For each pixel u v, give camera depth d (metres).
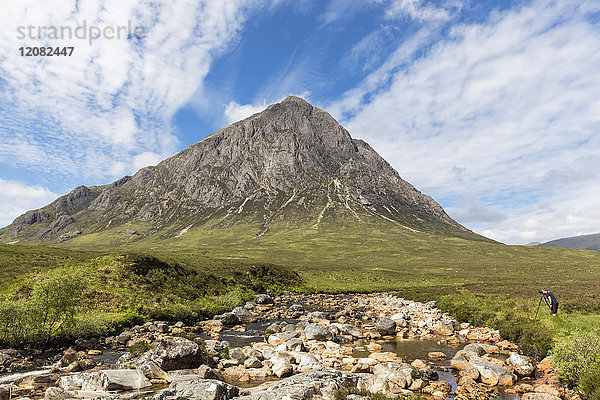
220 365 23.80
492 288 59.62
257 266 89.19
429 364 24.84
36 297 28.69
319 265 138.12
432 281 99.12
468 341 32.97
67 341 29.94
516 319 32.41
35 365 23.78
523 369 21.92
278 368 21.91
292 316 49.56
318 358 25.92
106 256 58.69
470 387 19.27
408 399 16.22
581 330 23.02
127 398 15.93
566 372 18.45
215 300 55.22
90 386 17.95
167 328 37.12
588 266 126.69
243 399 14.99
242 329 39.84
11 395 17.42
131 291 46.47
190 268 66.94
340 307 59.62
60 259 64.62
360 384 18.27
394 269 131.75
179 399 14.73
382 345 31.55
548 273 110.38
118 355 26.94
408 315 48.09
